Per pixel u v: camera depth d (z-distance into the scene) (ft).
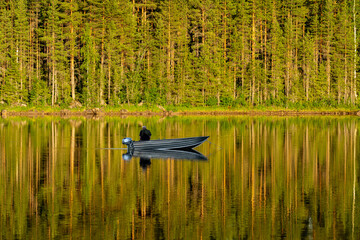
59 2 501.56
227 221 78.02
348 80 575.79
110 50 520.01
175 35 572.92
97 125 310.04
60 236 70.38
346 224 76.54
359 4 591.37
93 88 503.20
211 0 574.15
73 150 171.22
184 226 75.41
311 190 100.01
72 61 513.86
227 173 120.78
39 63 551.59
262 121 366.43
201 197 93.40
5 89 483.92
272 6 568.00
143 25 576.20
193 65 551.18
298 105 544.62
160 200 90.89
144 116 462.60
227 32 574.97
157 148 173.37
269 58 590.14
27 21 547.49
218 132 253.85
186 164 137.28
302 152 165.17
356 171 123.75
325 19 575.38
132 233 71.87
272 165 134.72
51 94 542.98
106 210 83.87
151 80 542.98
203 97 542.98
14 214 81.20
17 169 126.11
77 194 95.61
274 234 71.97
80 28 533.55
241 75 561.84
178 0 569.23
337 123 336.29
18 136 223.92
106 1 519.19
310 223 77.15
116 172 121.90
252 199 92.17
